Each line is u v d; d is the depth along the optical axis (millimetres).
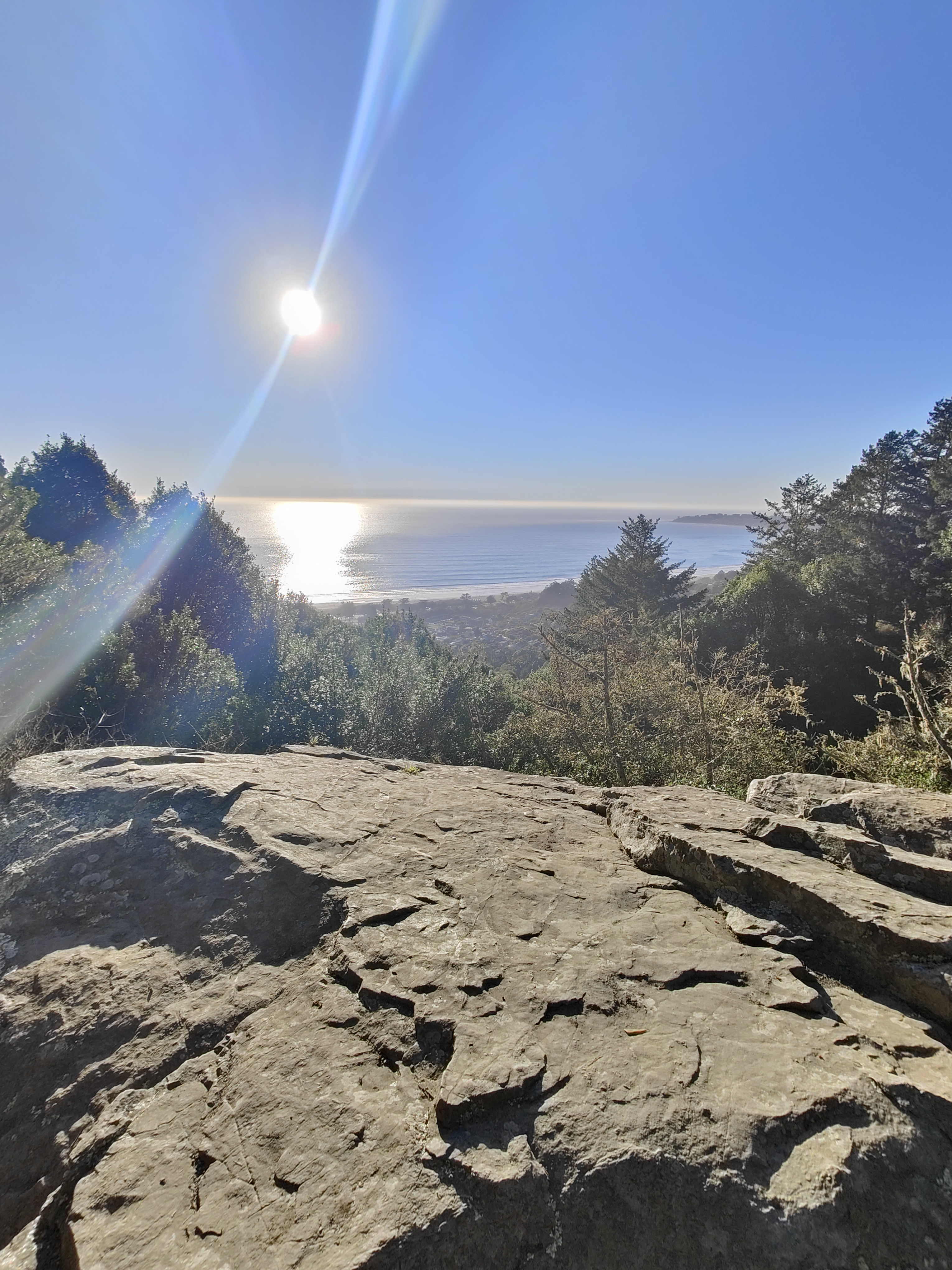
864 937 1814
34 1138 1500
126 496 13766
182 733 7258
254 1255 1091
